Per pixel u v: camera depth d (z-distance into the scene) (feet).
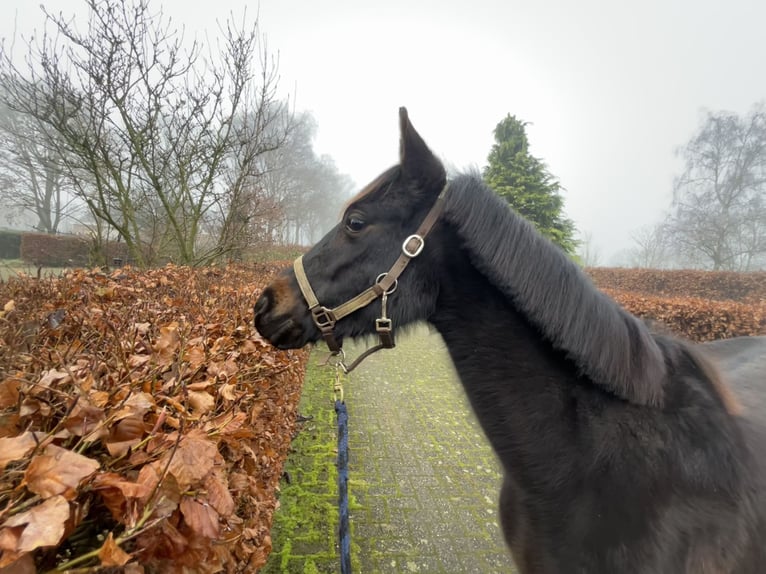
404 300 4.31
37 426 2.75
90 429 2.62
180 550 2.45
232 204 23.29
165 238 23.35
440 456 12.07
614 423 3.78
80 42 17.01
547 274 3.83
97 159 18.80
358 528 8.90
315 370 19.89
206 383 4.02
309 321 4.72
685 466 3.60
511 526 4.55
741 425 4.12
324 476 10.76
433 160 4.30
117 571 2.23
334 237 4.72
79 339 5.04
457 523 9.23
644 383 3.76
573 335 3.71
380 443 12.75
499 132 44.04
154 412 3.34
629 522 3.56
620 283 60.13
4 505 2.22
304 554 8.09
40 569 2.24
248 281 17.13
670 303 23.39
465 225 4.03
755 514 3.64
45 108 17.65
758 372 5.71
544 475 3.90
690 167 91.25
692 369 4.20
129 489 2.19
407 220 4.35
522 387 3.97
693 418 3.80
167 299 8.73
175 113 20.04
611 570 3.55
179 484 2.34
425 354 24.16
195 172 22.21
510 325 4.02
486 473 11.26
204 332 5.50
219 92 20.52
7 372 3.62
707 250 78.64
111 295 8.92
